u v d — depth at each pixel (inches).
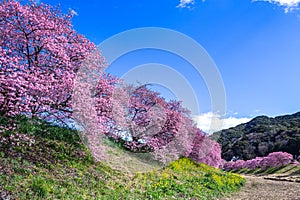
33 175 276.4
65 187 280.2
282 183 1029.2
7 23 376.8
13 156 307.3
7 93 323.9
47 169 310.3
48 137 427.5
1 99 327.0
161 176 490.3
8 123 374.3
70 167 347.9
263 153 2748.5
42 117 396.2
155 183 429.7
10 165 279.0
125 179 401.7
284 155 2153.1
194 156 903.7
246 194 613.3
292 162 2165.4
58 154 374.6
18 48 390.9
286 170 2003.0
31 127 417.4
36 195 236.1
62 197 253.1
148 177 455.8
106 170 407.5
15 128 360.8
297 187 843.4
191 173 627.2
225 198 513.7
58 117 404.2
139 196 346.3
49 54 407.8
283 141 2642.7
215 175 694.5
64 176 310.8
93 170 377.7
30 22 384.8
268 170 2212.1
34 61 385.7
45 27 389.7
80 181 312.7
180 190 438.9
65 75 388.5
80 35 463.5
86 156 415.2
